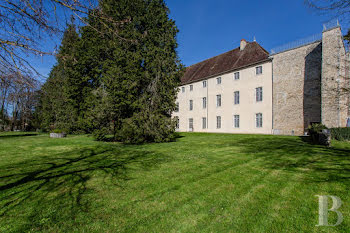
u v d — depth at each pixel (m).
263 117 21.89
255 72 22.84
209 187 4.30
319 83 17.78
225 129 26.09
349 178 4.66
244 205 3.45
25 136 19.69
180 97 34.12
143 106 11.71
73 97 19.25
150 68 12.54
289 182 4.52
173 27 14.02
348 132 13.03
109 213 3.19
